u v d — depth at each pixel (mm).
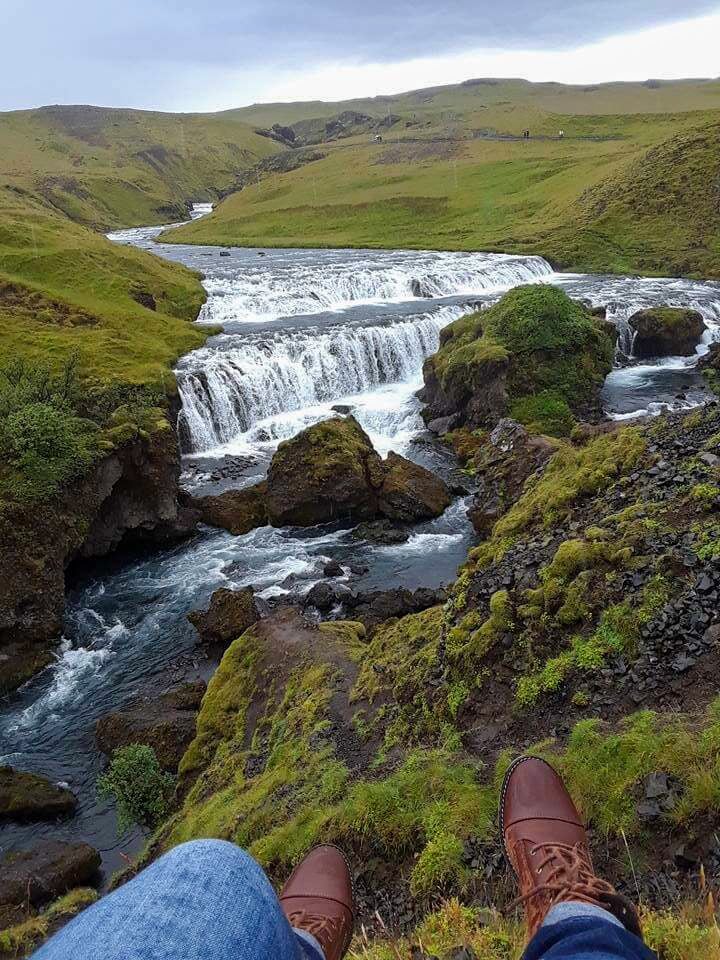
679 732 6281
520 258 64000
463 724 8406
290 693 12211
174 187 187875
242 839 8586
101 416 25844
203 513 25406
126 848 12367
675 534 8922
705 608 7789
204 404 32281
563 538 10242
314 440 24812
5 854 12672
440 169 112750
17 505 20141
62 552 20781
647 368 39188
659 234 65188
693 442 11195
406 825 6965
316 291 52062
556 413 31219
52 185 137500
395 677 10617
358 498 24172
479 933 4973
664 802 5621
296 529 24359
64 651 19062
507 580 9961
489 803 6770
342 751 9562
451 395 32781
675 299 47094
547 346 33031
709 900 4309
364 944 5383
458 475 27406
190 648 18562
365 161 132625
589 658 8000
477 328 35344
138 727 14867
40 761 15125
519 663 8578
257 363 34906
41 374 28391
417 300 51625
